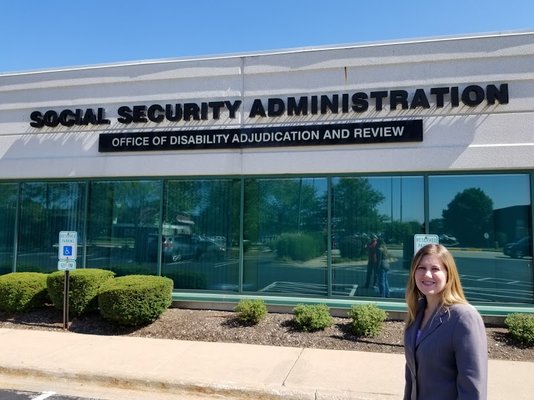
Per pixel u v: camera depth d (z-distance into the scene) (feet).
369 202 31.71
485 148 29.84
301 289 32.22
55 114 36.29
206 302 32.37
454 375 8.16
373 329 25.99
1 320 30.48
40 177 36.52
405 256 30.91
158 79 35.01
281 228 32.94
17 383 20.51
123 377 20.13
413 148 30.73
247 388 18.83
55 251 36.47
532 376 20.27
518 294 29.35
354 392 18.20
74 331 28.45
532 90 29.63
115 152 35.24
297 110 32.42
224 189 34.01
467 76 30.50
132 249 35.19
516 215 29.81
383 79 31.63
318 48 32.63
